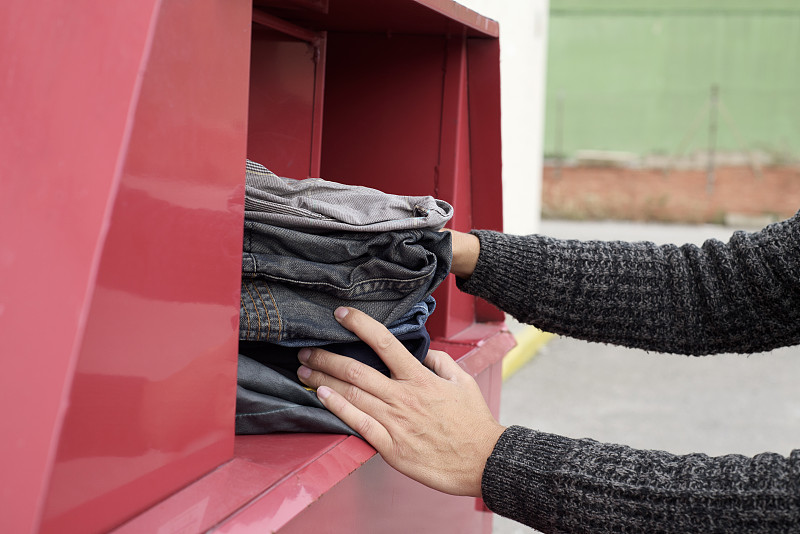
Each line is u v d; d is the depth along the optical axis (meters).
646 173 15.47
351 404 0.85
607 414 3.63
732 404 3.86
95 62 0.57
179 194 0.60
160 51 0.57
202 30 0.61
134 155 0.55
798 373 4.53
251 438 0.81
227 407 0.69
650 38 16.08
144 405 0.58
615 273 1.05
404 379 0.86
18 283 0.54
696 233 12.38
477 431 0.87
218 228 0.65
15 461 0.50
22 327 0.53
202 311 0.64
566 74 16.55
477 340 1.38
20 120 0.59
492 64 1.31
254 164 0.85
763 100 15.77
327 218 0.85
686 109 16.11
